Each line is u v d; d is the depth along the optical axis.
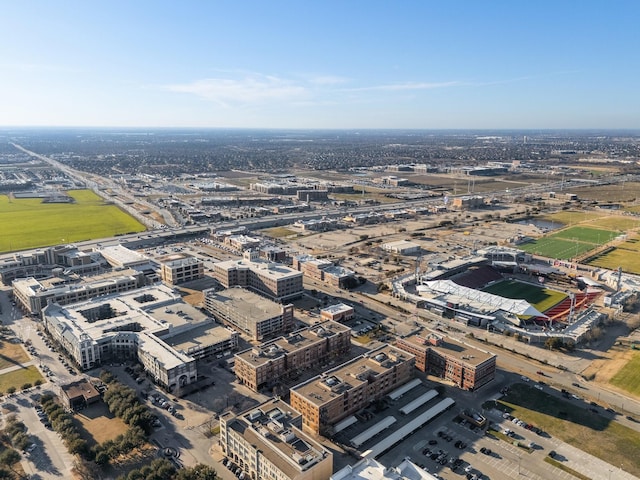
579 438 196.25
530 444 191.88
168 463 171.88
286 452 165.50
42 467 175.88
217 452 186.00
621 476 175.75
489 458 185.00
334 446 190.88
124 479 164.62
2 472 170.25
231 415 185.25
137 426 192.00
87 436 192.50
